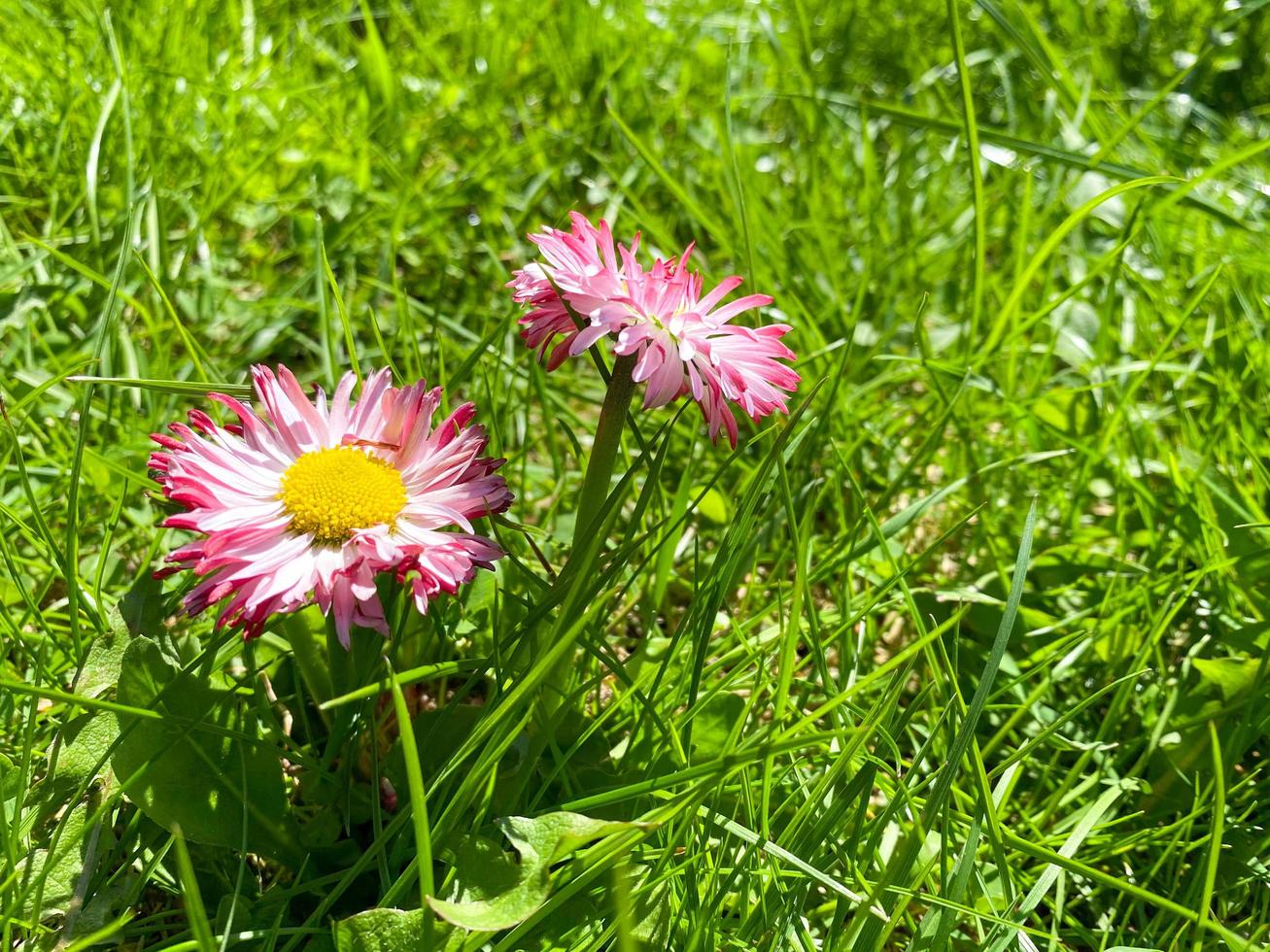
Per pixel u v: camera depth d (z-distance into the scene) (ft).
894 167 1.49
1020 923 0.74
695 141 1.52
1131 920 0.81
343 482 0.75
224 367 1.13
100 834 0.74
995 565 1.00
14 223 1.23
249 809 0.76
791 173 1.56
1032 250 1.32
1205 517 0.95
